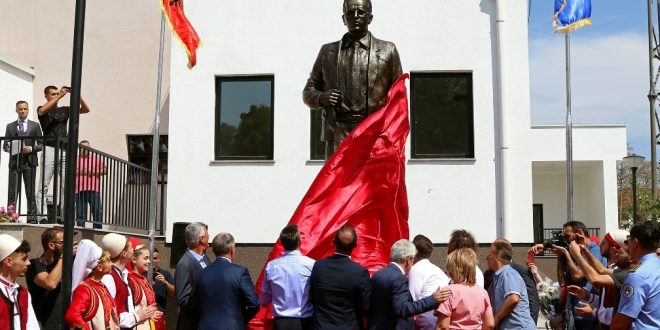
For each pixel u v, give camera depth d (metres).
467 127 14.28
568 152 13.85
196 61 14.00
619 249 7.25
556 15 14.09
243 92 14.63
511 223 13.89
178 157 14.50
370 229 8.22
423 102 14.33
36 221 11.42
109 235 7.84
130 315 7.67
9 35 16.58
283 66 14.45
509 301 7.17
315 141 14.36
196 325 7.53
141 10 16.36
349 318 6.55
